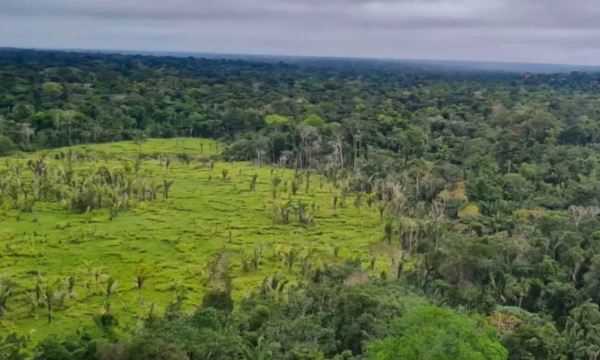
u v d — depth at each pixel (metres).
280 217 136.62
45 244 115.69
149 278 101.81
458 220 131.12
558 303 92.62
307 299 83.69
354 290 80.19
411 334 58.47
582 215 124.94
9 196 141.38
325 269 100.50
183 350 61.84
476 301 88.94
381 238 126.81
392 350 57.91
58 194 143.12
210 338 65.06
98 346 64.62
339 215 142.25
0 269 102.44
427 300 84.75
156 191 153.12
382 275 98.88
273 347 68.44
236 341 66.25
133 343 62.06
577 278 97.62
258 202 150.50
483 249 97.38
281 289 92.00
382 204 147.12
